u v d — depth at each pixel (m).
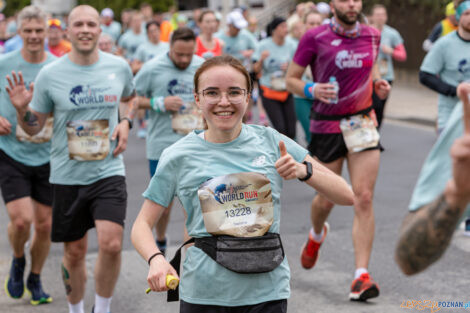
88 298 5.66
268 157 3.21
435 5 20.34
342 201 3.18
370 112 5.66
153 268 3.02
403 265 2.12
